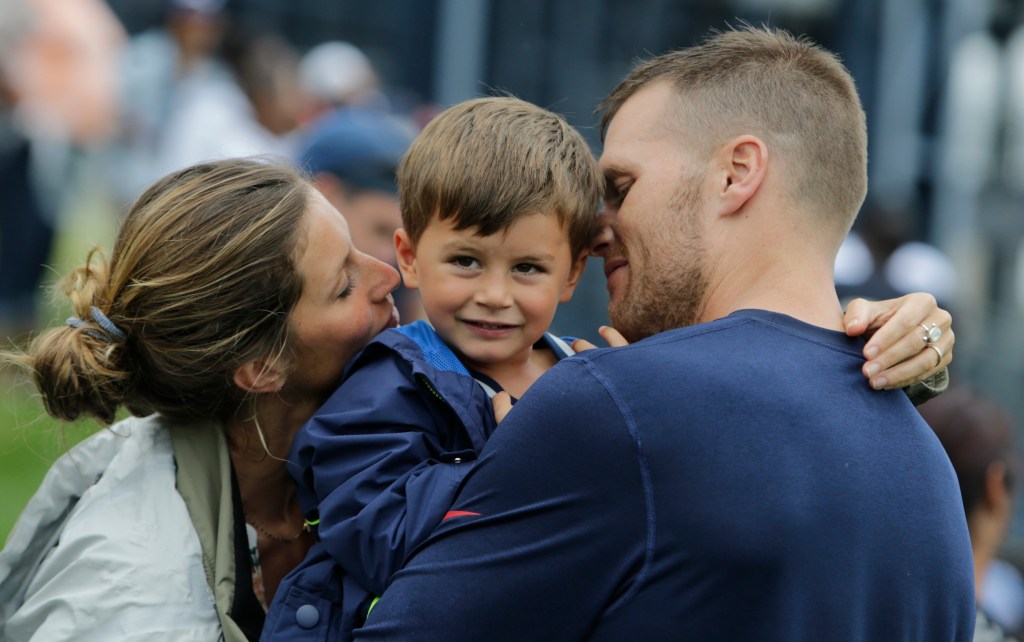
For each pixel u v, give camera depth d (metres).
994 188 10.38
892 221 7.67
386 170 4.56
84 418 2.64
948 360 2.37
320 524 2.45
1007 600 4.05
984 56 10.39
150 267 2.52
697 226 2.49
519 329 2.66
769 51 2.55
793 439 2.13
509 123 2.65
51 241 7.88
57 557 2.51
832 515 2.11
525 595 2.14
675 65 2.62
